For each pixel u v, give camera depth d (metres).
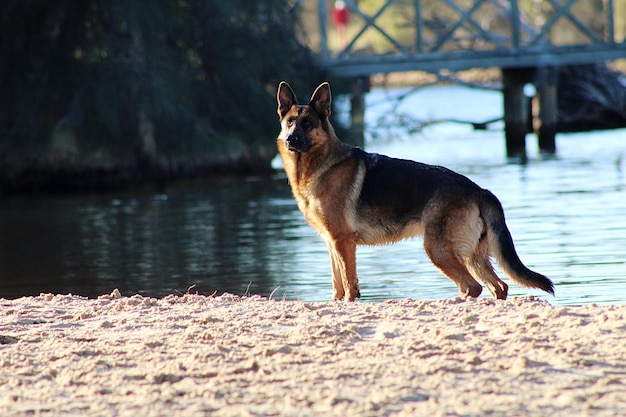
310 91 29.00
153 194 24.53
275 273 13.32
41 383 5.94
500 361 5.99
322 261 14.14
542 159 28.66
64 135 25.59
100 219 20.16
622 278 11.88
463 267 9.02
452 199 9.02
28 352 6.81
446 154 30.80
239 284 12.60
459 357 6.13
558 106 38.16
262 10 28.56
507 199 20.23
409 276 12.78
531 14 41.06
